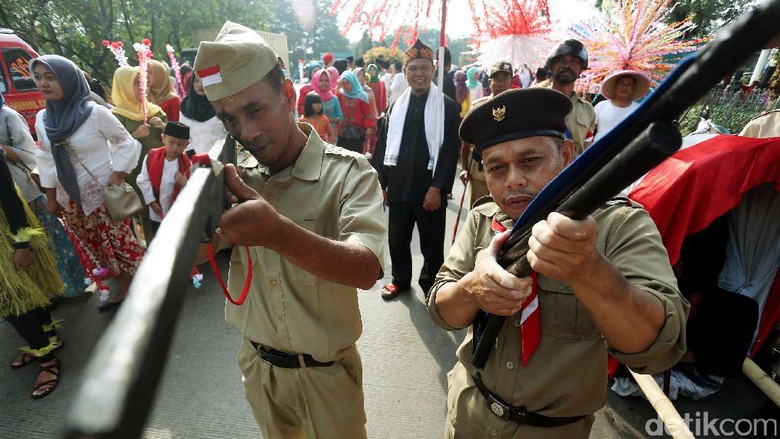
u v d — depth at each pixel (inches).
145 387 10.4
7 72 263.9
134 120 146.9
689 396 92.7
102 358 10.5
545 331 42.4
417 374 101.7
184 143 120.0
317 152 48.6
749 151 70.1
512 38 137.9
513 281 30.9
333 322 51.0
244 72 39.0
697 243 87.1
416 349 110.0
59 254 126.7
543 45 138.3
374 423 88.5
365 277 41.6
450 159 117.6
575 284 29.7
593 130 132.2
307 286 49.0
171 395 95.2
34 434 87.0
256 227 29.9
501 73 146.9
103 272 121.6
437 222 124.9
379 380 99.8
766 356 98.7
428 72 117.0
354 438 57.4
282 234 32.4
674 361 35.7
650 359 33.5
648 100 16.1
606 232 41.3
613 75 125.5
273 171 49.4
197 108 133.2
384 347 110.6
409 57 118.3
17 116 122.0
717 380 92.1
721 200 72.2
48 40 578.9
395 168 122.3
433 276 129.0
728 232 86.7
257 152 44.1
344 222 44.9
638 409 89.7
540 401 43.1
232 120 41.3
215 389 96.9
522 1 127.0
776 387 79.8
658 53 125.5
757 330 91.8
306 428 55.9
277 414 58.8
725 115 192.5
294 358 51.9
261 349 54.2
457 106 119.7
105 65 641.0
